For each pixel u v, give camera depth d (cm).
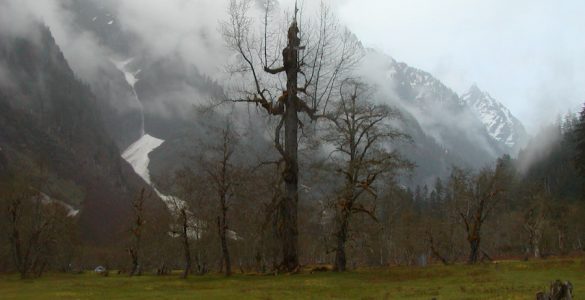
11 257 8331
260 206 4975
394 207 8075
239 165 4903
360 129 4631
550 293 1459
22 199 6956
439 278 3569
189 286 3653
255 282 3609
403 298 2458
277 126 4394
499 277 3500
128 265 11388
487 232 10719
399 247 10444
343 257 4347
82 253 13538
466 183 7081
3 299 2925
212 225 5756
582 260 4938
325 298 2566
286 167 4288
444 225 9681
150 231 8038
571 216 10825
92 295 3123
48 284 4503
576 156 9050
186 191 5241
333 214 4562
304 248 8325
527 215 10306
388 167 4325
